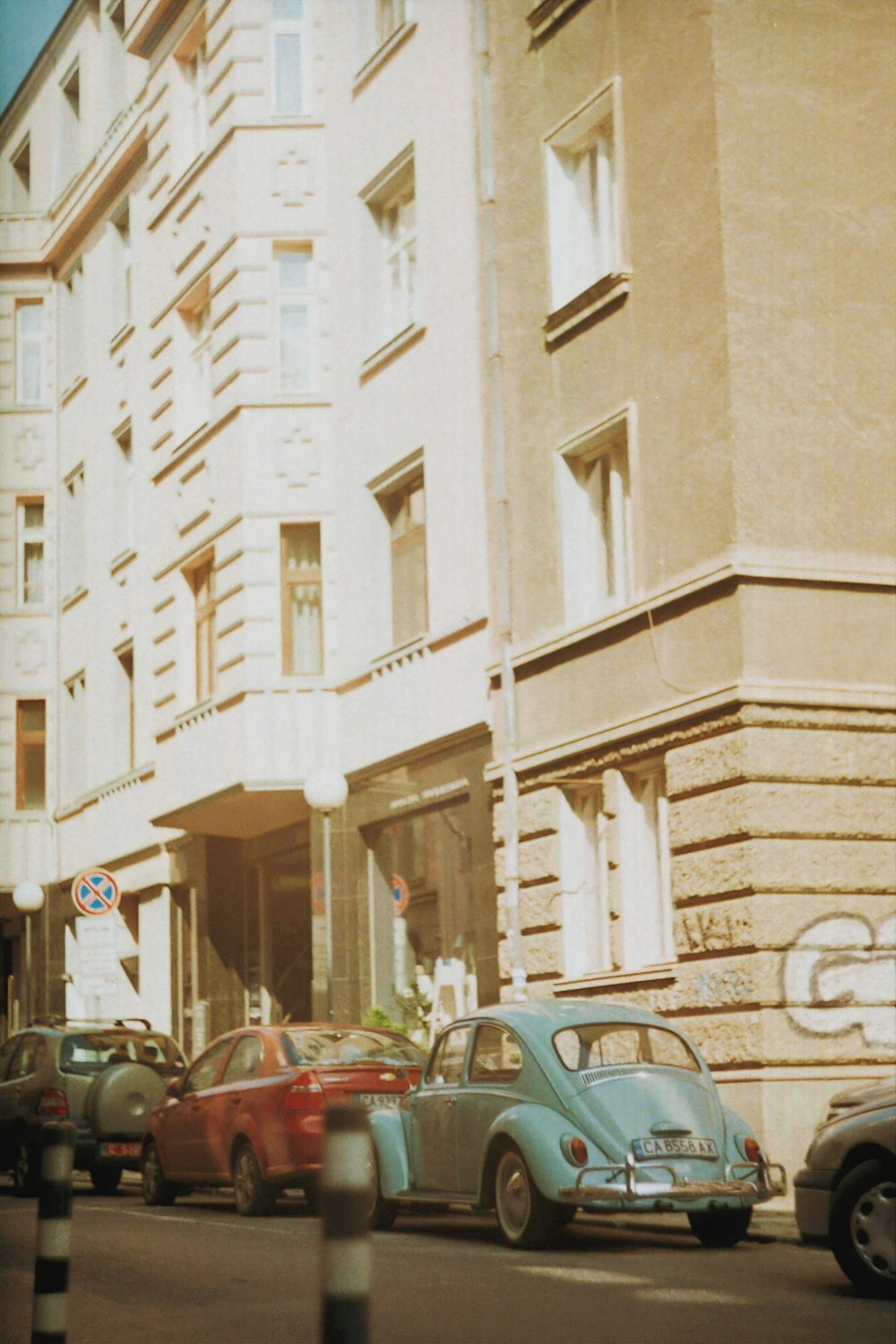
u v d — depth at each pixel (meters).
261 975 26.14
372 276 22.95
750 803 15.22
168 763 25.20
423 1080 12.93
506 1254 11.29
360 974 22.28
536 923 18.47
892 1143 9.07
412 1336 7.82
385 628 22.45
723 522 15.91
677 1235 12.84
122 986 31.41
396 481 22.16
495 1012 12.45
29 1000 29.14
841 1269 9.27
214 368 24.22
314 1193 16.42
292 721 22.73
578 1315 8.41
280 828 25.47
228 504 23.62
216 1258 11.29
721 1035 15.29
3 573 36.44
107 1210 16.02
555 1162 11.27
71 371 35.91
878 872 15.55
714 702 15.60
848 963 15.28
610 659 17.44
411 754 21.08
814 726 15.52
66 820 34.94
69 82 35.41
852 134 16.81
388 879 22.05
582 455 18.75
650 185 17.36
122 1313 8.95
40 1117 18.44
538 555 19.02
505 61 20.12
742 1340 7.62
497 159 20.16
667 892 16.89
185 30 25.98
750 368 16.09
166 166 26.58
